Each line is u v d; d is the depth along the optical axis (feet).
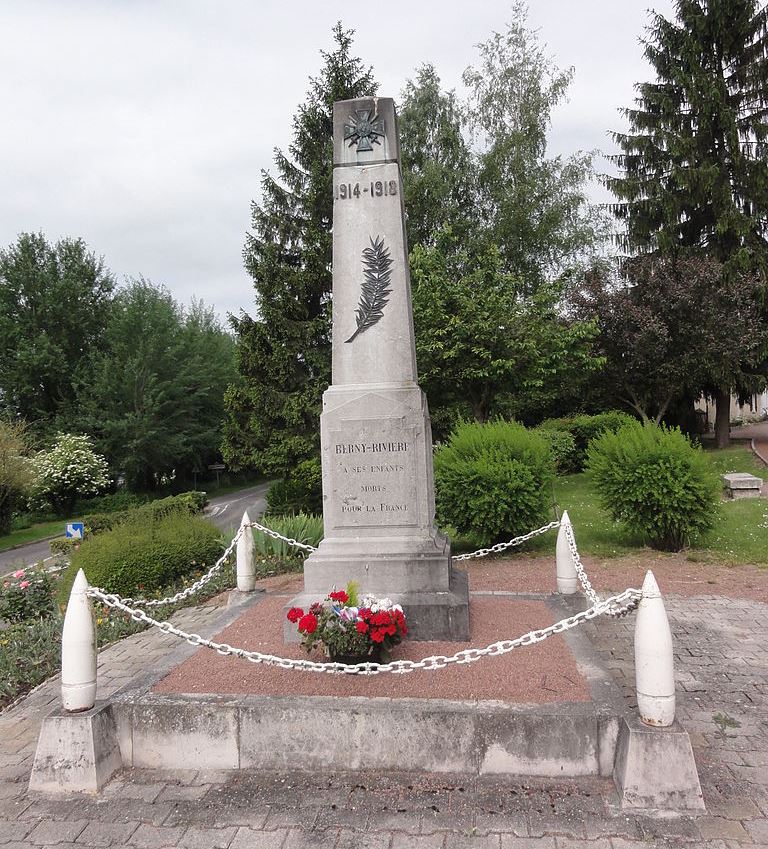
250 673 14.52
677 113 73.51
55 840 10.71
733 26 71.87
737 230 69.46
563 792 11.35
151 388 119.96
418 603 16.20
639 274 68.95
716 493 31.94
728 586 26.68
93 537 32.27
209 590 28.73
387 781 11.86
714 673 17.42
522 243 81.66
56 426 116.26
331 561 16.99
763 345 69.77
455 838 10.28
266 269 67.05
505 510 32.91
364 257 18.42
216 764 12.62
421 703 12.41
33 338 124.26
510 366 53.93
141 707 12.83
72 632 12.65
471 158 86.07
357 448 17.63
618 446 33.53
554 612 18.79
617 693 12.74
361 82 69.31
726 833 10.27
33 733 15.34
